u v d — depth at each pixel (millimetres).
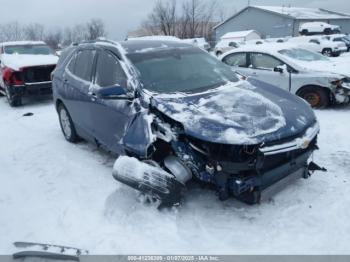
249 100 3943
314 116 4055
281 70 7887
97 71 4980
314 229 3398
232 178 3424
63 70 5988
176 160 3693
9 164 5496
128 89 4207
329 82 7371
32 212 3951
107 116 4492
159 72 4422
